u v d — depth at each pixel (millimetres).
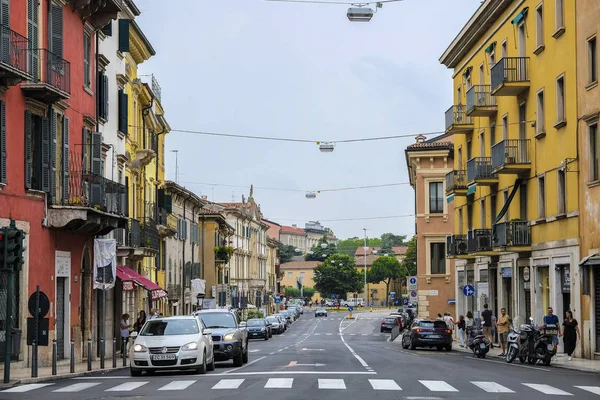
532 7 38688
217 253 84062
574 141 33750
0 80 23891
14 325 25344
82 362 31812
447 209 65750
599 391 17984
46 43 27656
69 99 30484
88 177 30375
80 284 32156
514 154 40469
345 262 165125
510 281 43469
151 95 48875
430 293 65500
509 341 29672
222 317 28875
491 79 41719
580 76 33094
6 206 24922
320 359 30859
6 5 24094
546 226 37250
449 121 52031
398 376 21500
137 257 43094
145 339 23359
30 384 20016
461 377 21328
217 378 21078
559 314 35625
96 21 33906
